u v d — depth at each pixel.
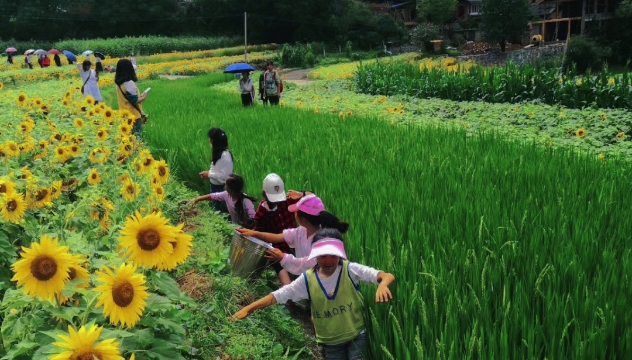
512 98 20.33
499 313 3.86
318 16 85.38
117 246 3.98
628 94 17.45
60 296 3.28
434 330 3.84
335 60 69.31
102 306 3.54
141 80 41.41
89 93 13.89
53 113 11.34
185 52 76.88
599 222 5.37
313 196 4.88
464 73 22.77
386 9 95.56
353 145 9.70
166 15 92.12
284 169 7.92
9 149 6.68
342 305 4.00
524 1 68.25
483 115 15.45
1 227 4.61
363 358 4.03
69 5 89.56
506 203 6.11
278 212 5.64
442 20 86.00
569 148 9.35
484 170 7.59
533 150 9.04
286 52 63.41
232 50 77.12
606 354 3.58
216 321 4.63
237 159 8.80
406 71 25.89
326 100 20.61
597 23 71.69
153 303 3.59
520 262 4.60
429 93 22.73
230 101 19.34
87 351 2.62
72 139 7.95
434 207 6.02
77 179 6.73
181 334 3.92
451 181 6.97
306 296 4.05
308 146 9.51
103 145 8.01
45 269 3.04
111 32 90.94
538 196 6.38
